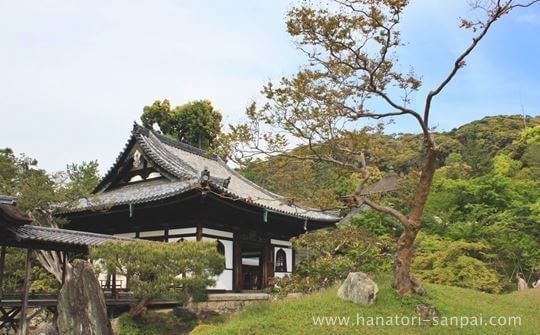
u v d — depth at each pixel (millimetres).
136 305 18328
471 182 31062
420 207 14922
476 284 22172
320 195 16297
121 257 16875
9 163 32156
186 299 18078
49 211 25516
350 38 14000
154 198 23250
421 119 14500
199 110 52938
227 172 35156
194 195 22047
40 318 22906
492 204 29656
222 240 25453
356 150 15469
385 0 13211
